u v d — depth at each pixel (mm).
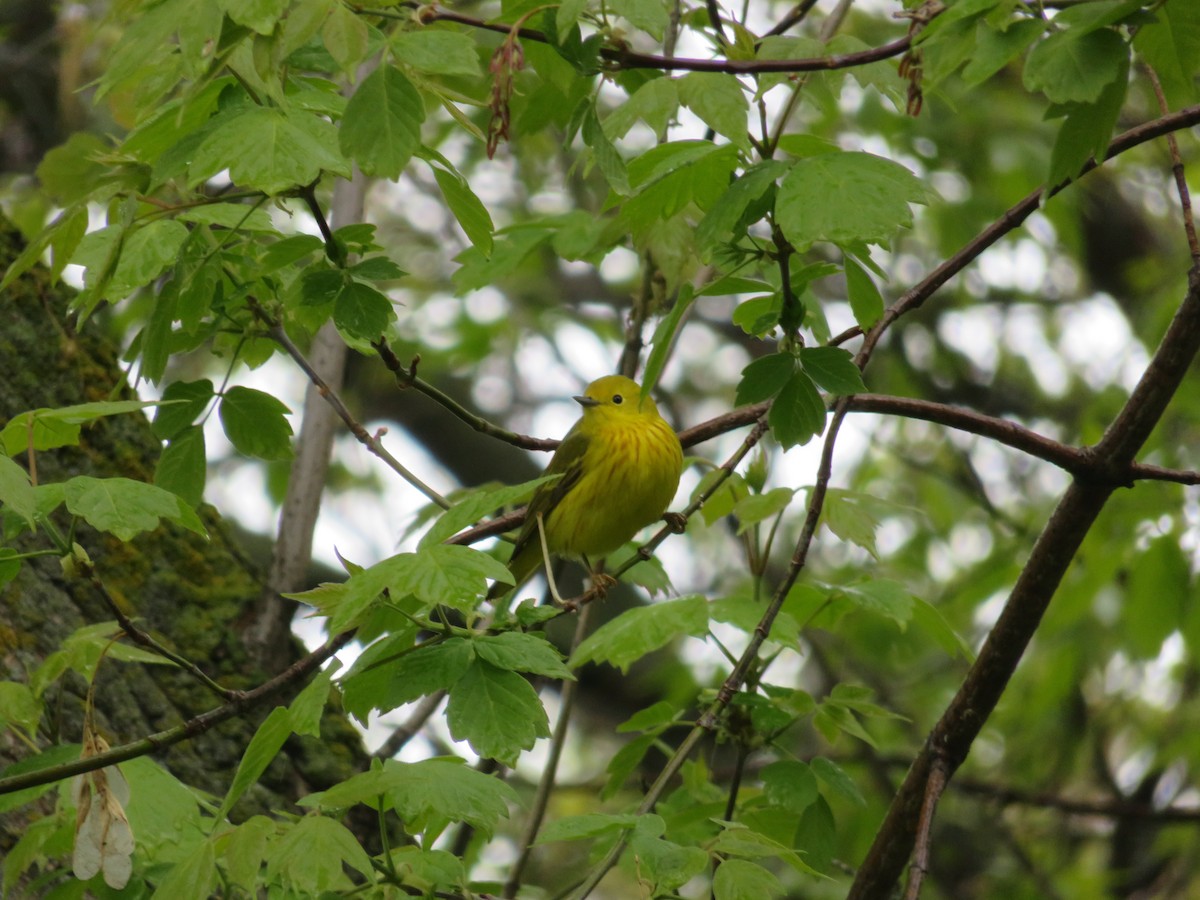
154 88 5910
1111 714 18344
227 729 9430
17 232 9656
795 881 15477
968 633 17984
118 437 9680
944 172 18672
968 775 18469
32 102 18000
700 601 8906
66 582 8984
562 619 19453
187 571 9914
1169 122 6750
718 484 8102
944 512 19641
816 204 5309
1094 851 19781
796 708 8852
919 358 21406
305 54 6637
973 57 5184
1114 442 8023
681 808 9539
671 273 9664
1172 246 21109
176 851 6441
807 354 6035
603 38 5625
